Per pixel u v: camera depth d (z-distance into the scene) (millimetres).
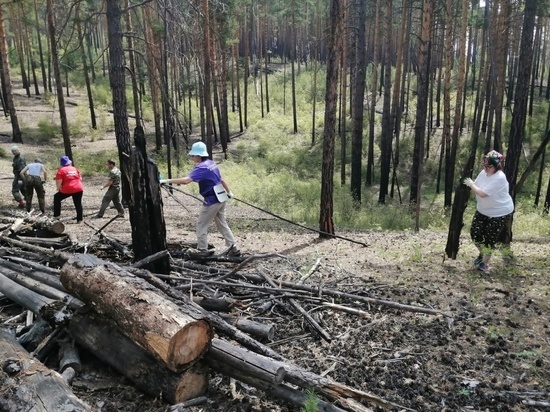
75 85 38281
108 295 3758
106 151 25672
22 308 5188
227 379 3936
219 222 7301
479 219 6906
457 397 3814
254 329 4566
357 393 3221
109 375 3928
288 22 48375
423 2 17109
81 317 4117
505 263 7477
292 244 9586
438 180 23484
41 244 7199
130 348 3754
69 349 4070
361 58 18750
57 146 26125
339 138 29562
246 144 30453
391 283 6449
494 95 22359
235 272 5898
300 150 29141
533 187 23922
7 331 4000
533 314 5391
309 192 19297
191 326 3395
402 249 8805
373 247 9117
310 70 44562
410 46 33688
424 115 18000
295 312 5309
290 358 4379
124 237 9461
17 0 23109
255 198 17656
